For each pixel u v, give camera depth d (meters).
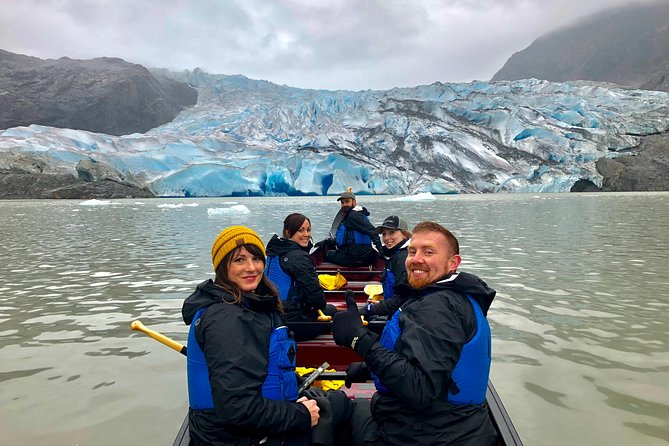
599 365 4.30
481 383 1.86
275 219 23.53
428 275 2.05
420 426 1.83
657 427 3.23
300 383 2.44
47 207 39.91
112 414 3.50
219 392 1.69
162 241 14.45
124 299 7.02
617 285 7.46
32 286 8.03
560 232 15.52
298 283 3.79
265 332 1.86
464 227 17.80
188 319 1.95
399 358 1.76
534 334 5.17
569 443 3.06
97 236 16.23
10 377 4.19
